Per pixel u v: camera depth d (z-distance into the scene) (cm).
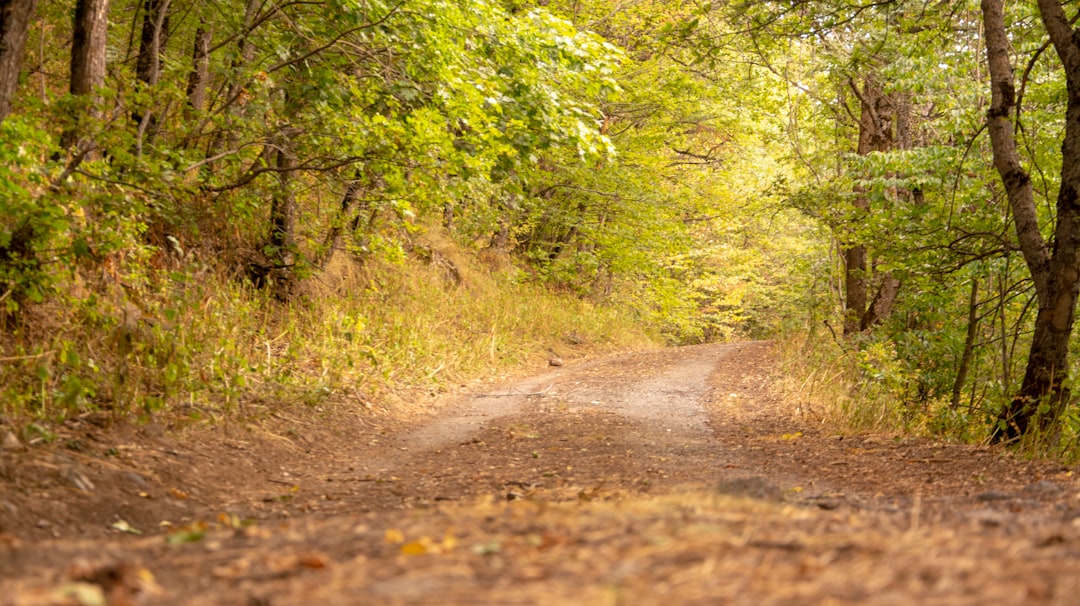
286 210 1364
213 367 930
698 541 321
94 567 320
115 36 1364
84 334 851
